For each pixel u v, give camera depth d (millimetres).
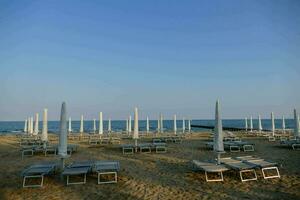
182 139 18234
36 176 6449
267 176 6871
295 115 13305
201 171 7602
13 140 18938
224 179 6707
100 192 5883
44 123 10719
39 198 5566
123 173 7602
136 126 11922
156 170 7961
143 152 11875
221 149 7023
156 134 22469
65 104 7062
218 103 7195
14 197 5668
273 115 18281
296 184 6184
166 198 5402
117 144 15375
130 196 5578
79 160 9930
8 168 8508
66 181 6750
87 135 21016
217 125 7121
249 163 7074
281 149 12234
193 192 5750
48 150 11633
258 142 15539
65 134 6996
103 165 7172
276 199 5219
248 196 5418
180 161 9391
